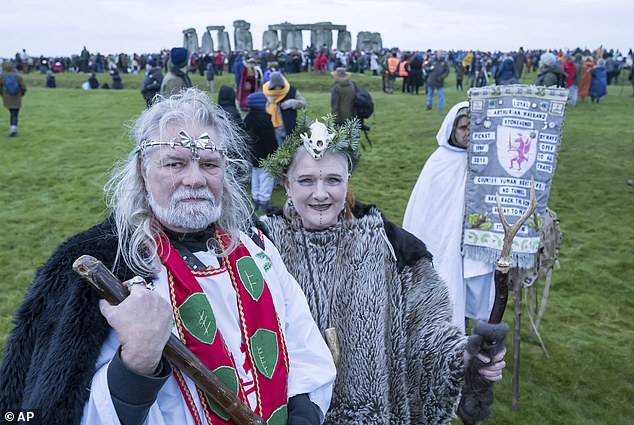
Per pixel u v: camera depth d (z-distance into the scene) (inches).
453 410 78.4
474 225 130.0
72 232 250.5
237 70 546.9
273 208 90.7
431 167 135.9
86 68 1245.1
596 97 670.5
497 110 127.8
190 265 58.7
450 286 131.6
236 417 53.8
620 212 298.4
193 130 58.7
